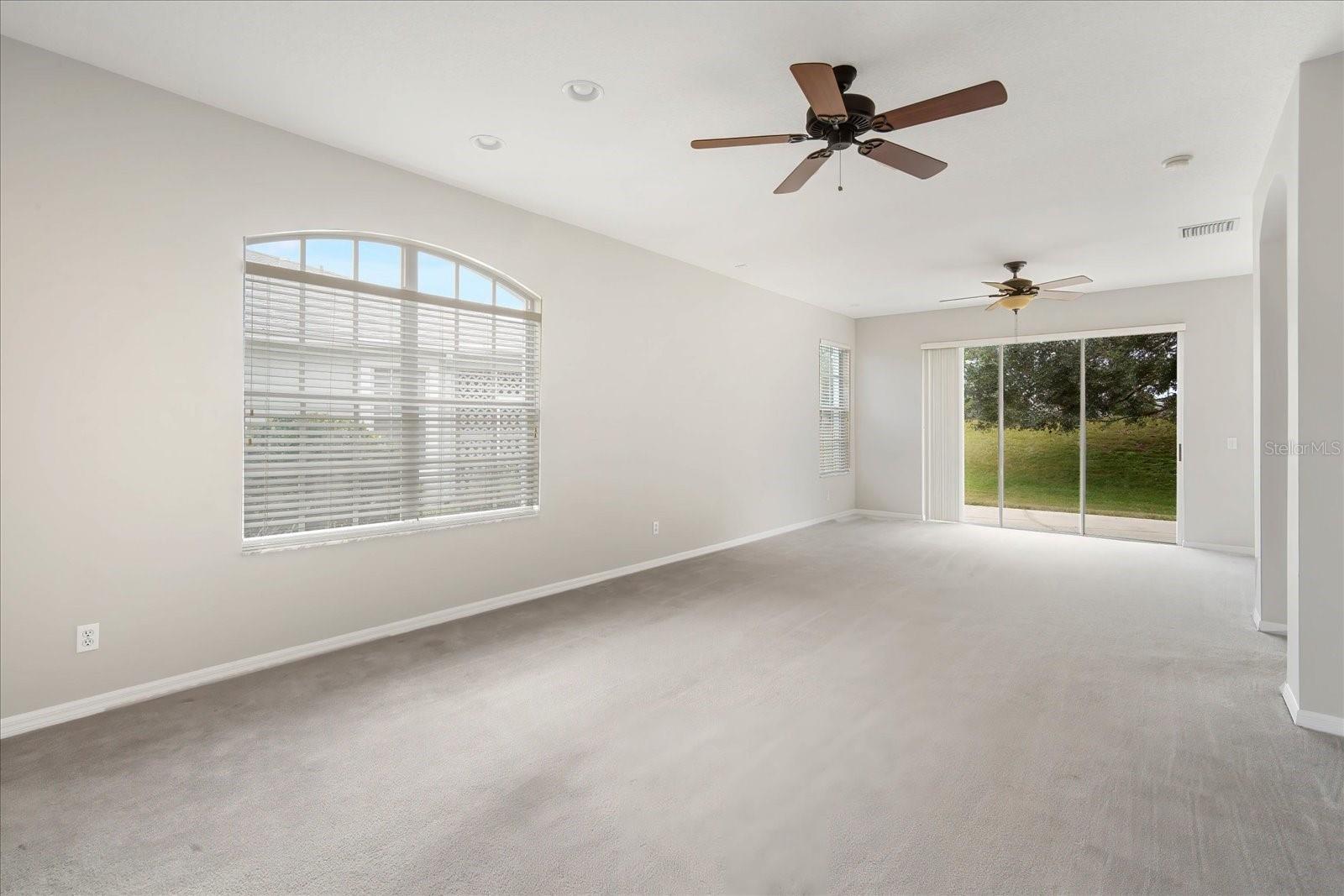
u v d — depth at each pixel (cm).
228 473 301
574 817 196
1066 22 228
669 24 231
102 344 265
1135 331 664
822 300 735
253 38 241
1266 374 367
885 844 183
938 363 798
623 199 410
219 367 298
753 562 562
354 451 350
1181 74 261
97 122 262
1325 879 168
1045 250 524
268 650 316
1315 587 253
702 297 587
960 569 538
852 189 389
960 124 306
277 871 171
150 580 279
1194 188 386
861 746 240
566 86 275
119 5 221
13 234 244
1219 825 192
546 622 389
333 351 341
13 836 184
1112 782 215
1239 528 613
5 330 243
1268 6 218
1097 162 348
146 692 278
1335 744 240
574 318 464
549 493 450
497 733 249
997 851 180
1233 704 276
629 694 286
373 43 244
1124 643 353
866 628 379
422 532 379
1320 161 250
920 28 232
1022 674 309
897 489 827
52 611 254
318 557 334
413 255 375
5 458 243
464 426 400
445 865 174
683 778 218
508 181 382
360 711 267
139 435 275
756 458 666
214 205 295
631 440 515
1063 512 961
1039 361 980
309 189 326
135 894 162
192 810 197
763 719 262
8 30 237
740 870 172
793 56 251
